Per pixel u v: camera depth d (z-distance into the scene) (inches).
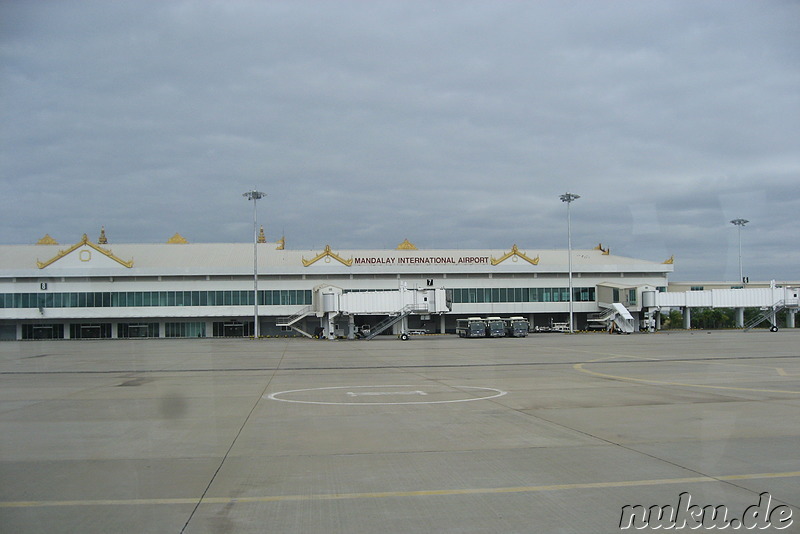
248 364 1494.8
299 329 3671.3
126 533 325.1
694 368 1253.1
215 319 3722.9
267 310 3710.6
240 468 456.1
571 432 582.2
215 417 686.5
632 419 650.2
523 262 3969.0
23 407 773.9
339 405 775.1
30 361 1656.0
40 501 379.2
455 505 366.6
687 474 429.1
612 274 3976.4
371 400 820.6
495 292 3885.3
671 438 551.2
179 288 3656.5
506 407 744.3
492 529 327.6
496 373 1197.1
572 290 3659.0
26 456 497.4
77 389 973.2
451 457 485.1
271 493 393.7
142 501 378.6
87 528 332.5
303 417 683.4
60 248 3772.1
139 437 573.6
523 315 4020.7
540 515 348.5
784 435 561.3
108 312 3582.7
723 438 549.6
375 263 3939.5
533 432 583.8
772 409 709.9
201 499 382.0
